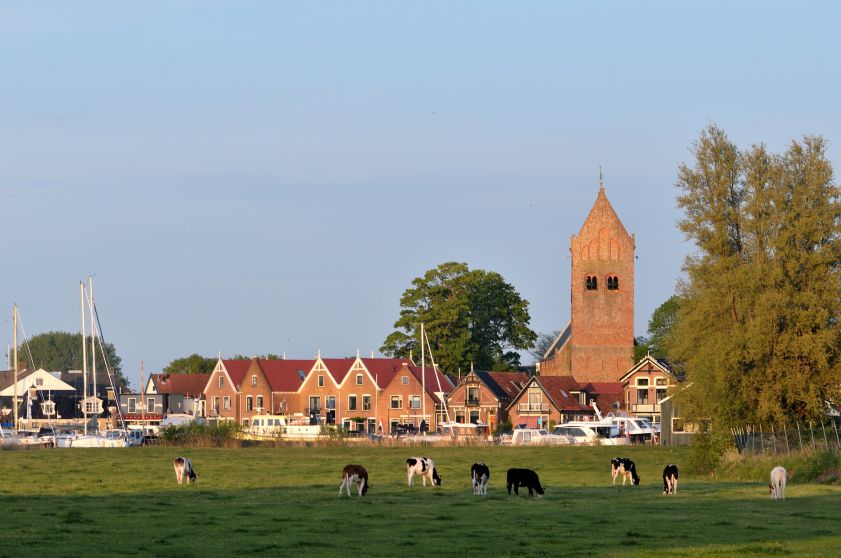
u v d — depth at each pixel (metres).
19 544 39.94
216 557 37.56
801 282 91.75
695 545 41.16
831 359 89.25
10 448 124.81
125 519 47.59
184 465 69.94
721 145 98.62
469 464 95.81
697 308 94.19
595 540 42.09
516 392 185.88
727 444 86.75
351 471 59.06
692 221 98.62
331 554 38.38
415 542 41.19
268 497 58.12
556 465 98.19
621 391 183.25
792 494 62.62
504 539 42.22
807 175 94.00
